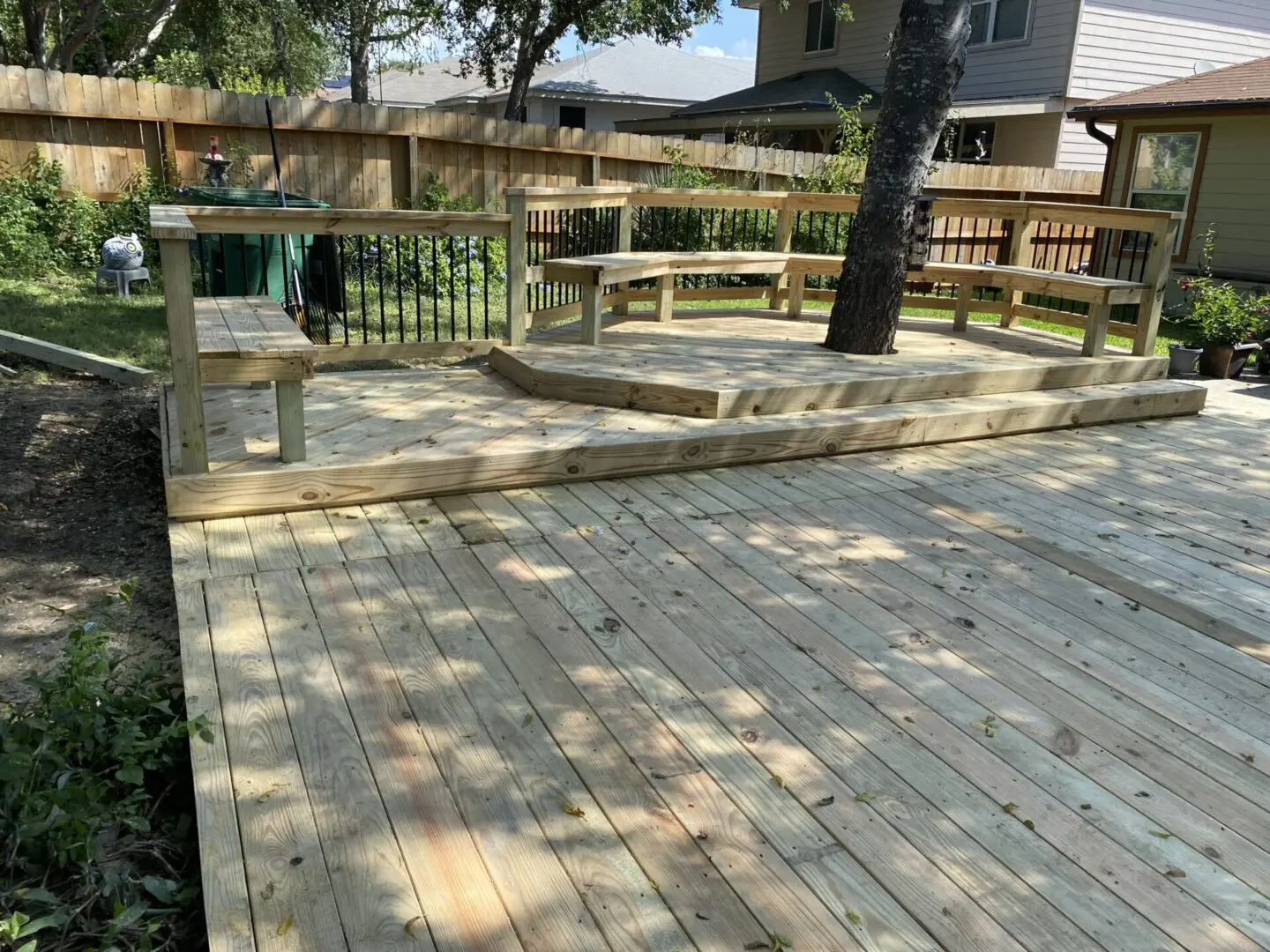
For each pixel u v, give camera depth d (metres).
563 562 3.20
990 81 14.46
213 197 6.35
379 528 3.42
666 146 10.65
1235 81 11.31
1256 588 3.28
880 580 3.19
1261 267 10.70
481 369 5.41
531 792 2.04
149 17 15.28
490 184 10.41
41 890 1.74
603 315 6.96
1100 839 1.98
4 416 4.65
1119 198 12.24
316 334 6.52
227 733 2.19
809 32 17.72
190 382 3.29
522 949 1.63
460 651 2.60
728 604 2.96
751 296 7.35
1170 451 4.93
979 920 1.75
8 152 8.19
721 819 1.99
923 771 2.18
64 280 7.83
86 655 2.25
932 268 6.64
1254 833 2.03
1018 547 3.53
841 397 4.77
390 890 1.75
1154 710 2.48
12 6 17.08
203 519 3.41
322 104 9.23
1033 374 5.42
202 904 1.82
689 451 4.15
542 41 16.27
